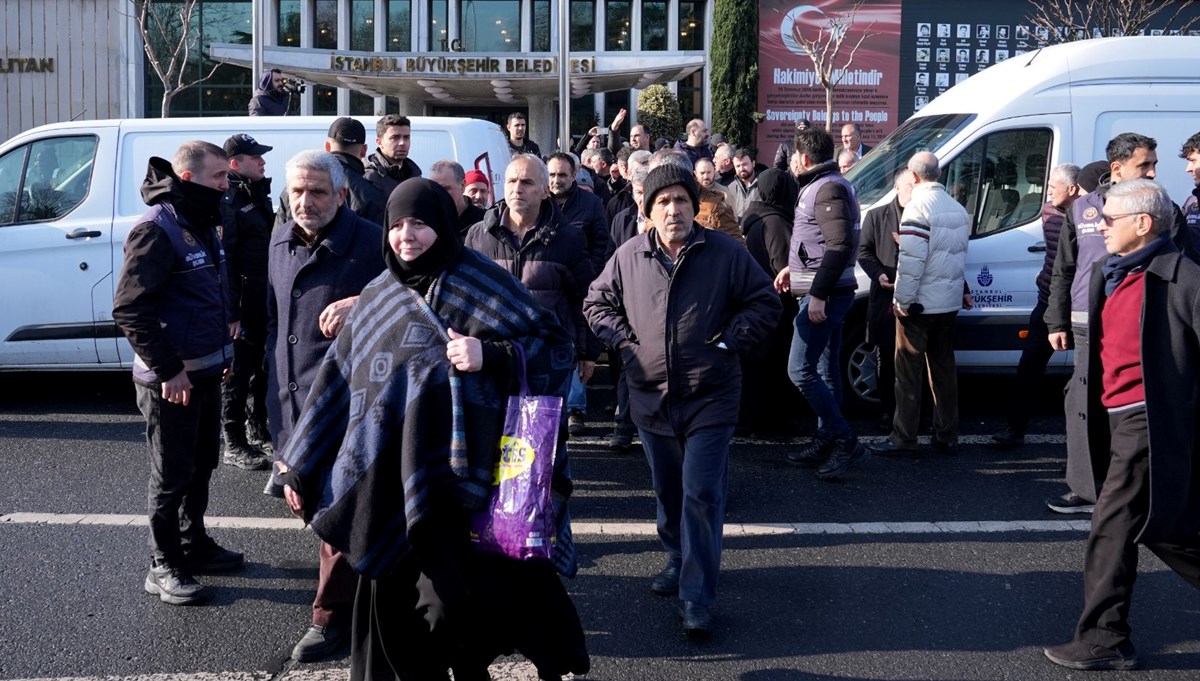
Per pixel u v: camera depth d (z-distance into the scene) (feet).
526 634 10.99
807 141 21.15
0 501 19.67
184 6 68.69
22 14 77.15
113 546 17.48
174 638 14.20
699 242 14.90
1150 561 17.24
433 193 10.75
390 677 11.18
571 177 23.48
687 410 14.76
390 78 69.05
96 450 23.21
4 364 27.02
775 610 15.29
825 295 20.30
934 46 77.71
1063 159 26.25
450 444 10.45
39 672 13.20
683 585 14.23
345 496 10.51
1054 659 13.62
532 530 10.27
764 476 21.86
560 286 19.57
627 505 20.12
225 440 22.09
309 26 80.48
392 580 10.90
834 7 77.41
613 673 13.38
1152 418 12.83
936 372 23.47
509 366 10.60
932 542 18.06
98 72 77.77
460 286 10.79
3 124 78.02
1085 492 14.25
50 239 26.73
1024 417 23.90
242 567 16.74
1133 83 26.63
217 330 15.44
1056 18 73.10
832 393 21.83
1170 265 13.01
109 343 26.96
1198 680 13.20
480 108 85.40
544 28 82.02
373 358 10.68
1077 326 19.47
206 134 27.27
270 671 13.33
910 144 27.71
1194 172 20.80
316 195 13.83
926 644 14.21
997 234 26.22
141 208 27.07
